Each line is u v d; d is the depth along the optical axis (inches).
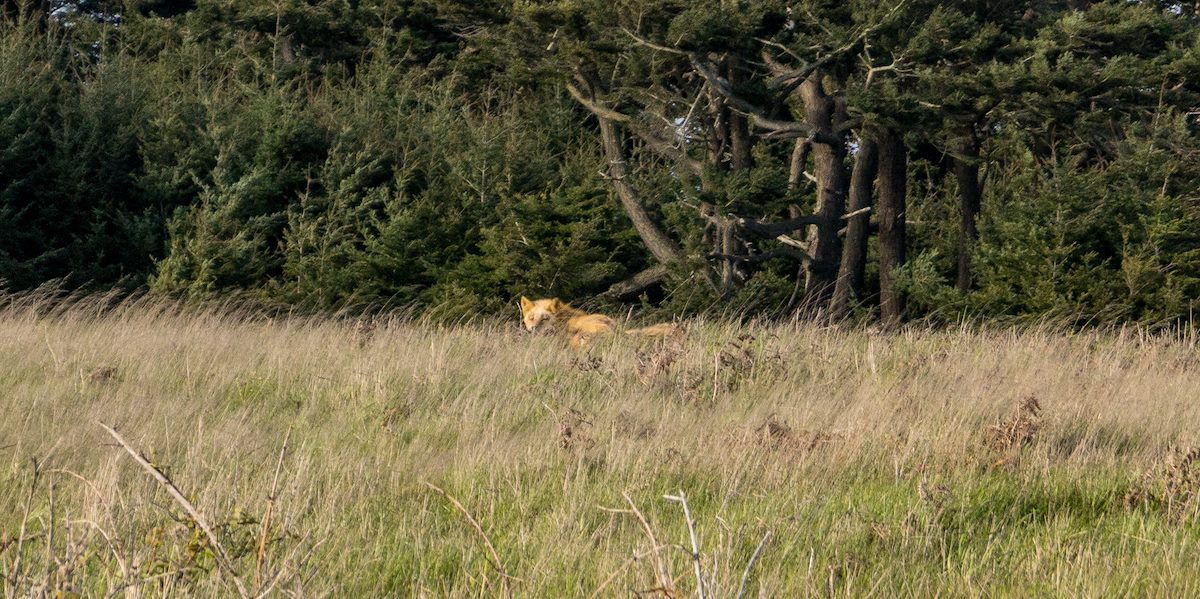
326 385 724.7
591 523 418.9
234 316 1092.5
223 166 1996.8
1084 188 1849.2
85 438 523.5
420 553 381.1
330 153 2062.0
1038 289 1754.4
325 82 2490.2
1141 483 477.4
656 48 1957.4
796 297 2100.1
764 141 2600.9
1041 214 1847.9
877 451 534.0
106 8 3225.9
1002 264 1845.5
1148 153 1943.9
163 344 832.3
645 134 2337.6
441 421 615.5
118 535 327.6
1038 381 722.2
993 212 2178.9
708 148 2277.3
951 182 2856.8
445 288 1892.2
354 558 375.2
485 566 368.5
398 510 438.6
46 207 1936.5
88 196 1963.6
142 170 2034.9
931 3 2011.6
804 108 2340.1
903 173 2196.1
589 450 524.1
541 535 402.0
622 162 2231.8
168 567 303.4
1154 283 1713.8
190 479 429.1
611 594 343.0
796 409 636.7
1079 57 2017.7
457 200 2097.7
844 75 2124.8
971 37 1872.5
